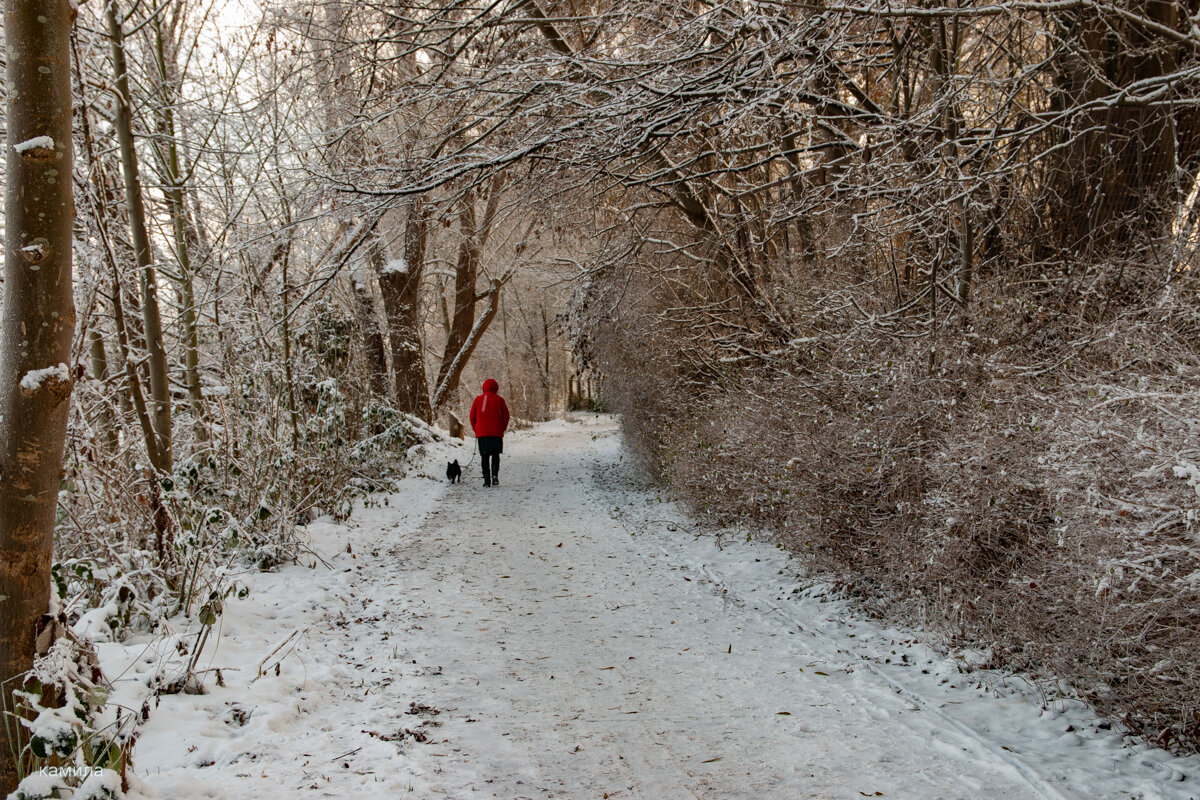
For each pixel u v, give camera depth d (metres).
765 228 8.74
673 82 7.44
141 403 5.16
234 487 7.05
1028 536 4.21
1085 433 3.66
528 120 8.41
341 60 8.33
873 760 3.46
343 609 5.98
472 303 22.28
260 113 9.14
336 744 3.57
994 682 4.28
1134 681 3.43
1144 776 3.21
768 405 7.49
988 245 7.04
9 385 2.48
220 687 4.15
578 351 19.39
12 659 2.54
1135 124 6.71
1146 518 3.29
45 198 2.47
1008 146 6.74
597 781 3.28
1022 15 6.75
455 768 3.36
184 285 8.09
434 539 8.94
